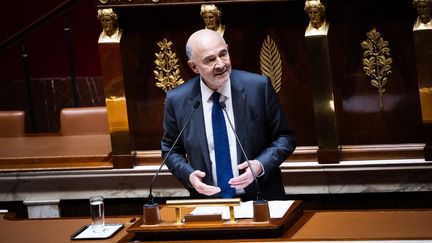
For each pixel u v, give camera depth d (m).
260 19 16.28
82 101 27.55
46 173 17.73
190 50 13.30
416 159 15.92
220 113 13.74
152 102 17.00
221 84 13.25
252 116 13.76
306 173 16.38
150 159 17.19
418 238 11.00
